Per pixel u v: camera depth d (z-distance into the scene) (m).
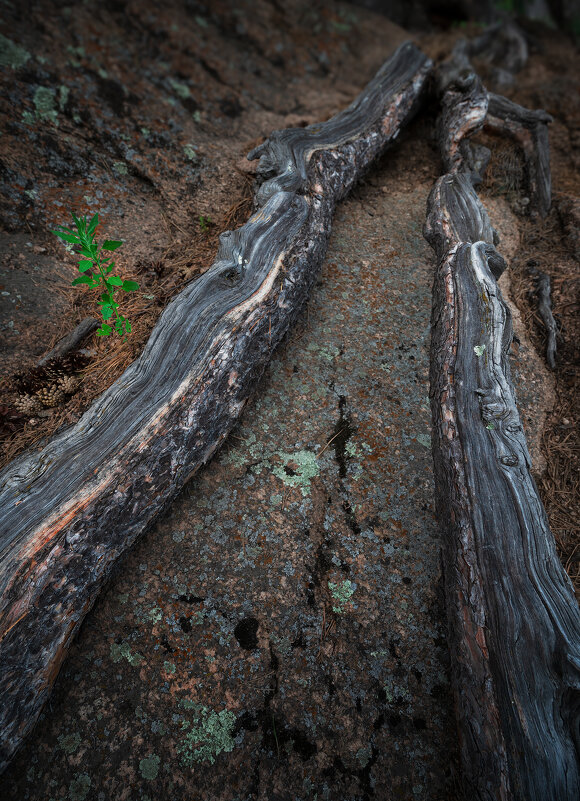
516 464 2.07
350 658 1.95
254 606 2.04
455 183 3.40
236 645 1.95
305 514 2.26
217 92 4.19
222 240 2.68
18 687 1.63
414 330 2.90
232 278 2.52
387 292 3.06
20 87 3.25
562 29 6.57
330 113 4.39
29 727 1.69
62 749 1.73
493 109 3.88
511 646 1.67
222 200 3.39
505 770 1.52
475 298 2.66
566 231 3.38
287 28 5.09
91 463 1.94
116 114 3.55
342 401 2.61
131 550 2.12
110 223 3.10
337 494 2.32
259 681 1.89
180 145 3.60
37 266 2.83
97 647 1.92
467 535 1.96
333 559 2.16
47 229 2.96
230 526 2.21
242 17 4.87
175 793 1.69
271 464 2.39
